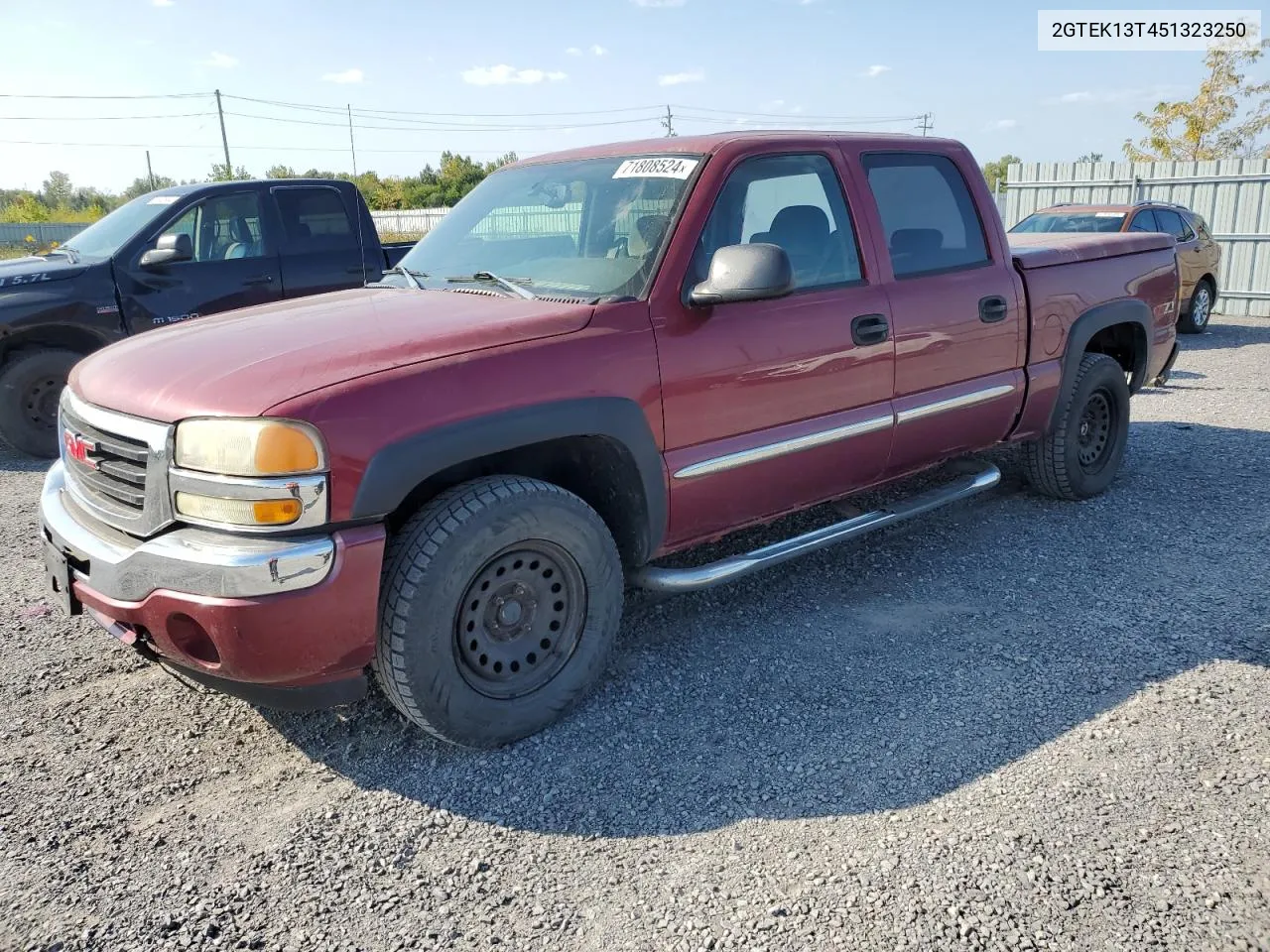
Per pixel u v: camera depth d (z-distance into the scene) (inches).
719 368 132.6
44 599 169.5
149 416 106.6
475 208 166.4
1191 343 480.7
